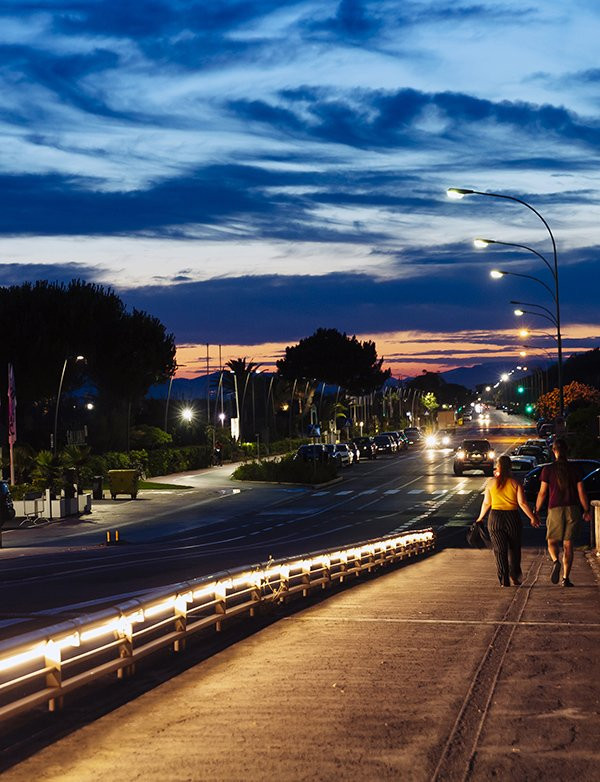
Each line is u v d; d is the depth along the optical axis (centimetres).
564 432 4603
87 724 789
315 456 6688
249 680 930
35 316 7156
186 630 1126
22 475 5631
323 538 3319
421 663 993
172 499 5347
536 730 732
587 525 3525
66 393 7631
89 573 2259
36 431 7350
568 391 9669
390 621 1279
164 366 8044
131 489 5375
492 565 2247
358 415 14962
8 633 1318
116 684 959
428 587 1700
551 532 1638
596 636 1134
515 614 1316
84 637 892
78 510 4603
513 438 12312
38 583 2045
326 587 1791
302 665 997
